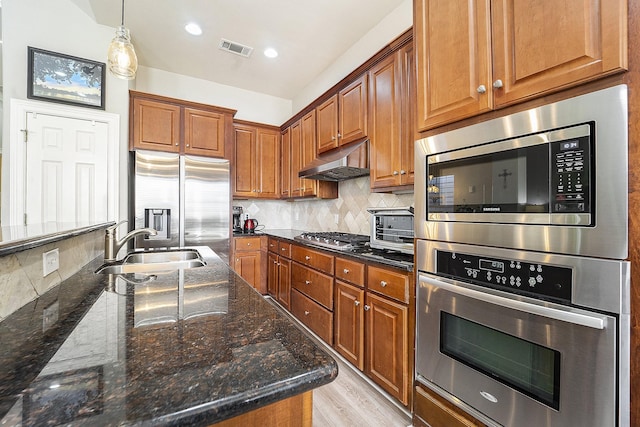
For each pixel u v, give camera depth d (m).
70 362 0.50
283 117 4.32
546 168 0.96
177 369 0.48
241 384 0.45
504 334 1.10
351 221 3.07
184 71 3.52
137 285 1.00
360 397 1.80
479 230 1.17
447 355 1.30
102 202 2.62
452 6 1.28
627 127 0.81
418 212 1.45
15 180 2.31
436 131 1.38
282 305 3.18
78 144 2.54
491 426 1.14
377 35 2.63
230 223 3.34
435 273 1.36
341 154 2.44
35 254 0.86
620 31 0.81
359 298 1.95
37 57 2.40
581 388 0.89
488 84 1.14
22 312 0.74
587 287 0.88
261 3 2.36
